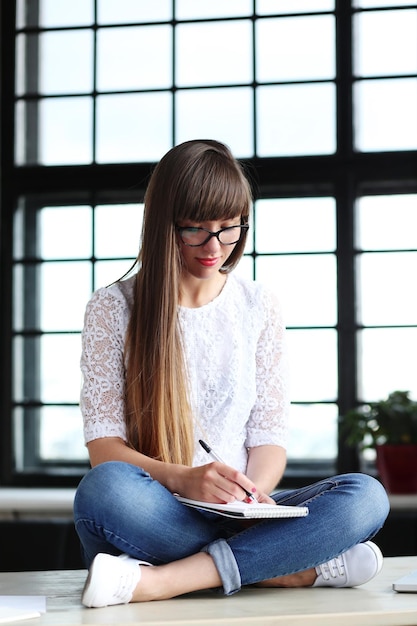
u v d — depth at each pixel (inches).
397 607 80.0
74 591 90.6
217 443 98.8
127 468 86.7
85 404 96.7
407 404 167.5
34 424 188.4
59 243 189.2
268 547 87.3
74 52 190.1
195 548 88.6
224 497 85.8
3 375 187.8
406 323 180.5
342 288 180.5
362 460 179.6
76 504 86.7
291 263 182.2
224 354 100.7
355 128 183.3
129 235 187.3
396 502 157.6
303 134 184.2
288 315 181.8
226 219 95.5
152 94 187.3
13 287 189.0
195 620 74.5
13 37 191.0
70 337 188.4
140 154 187.6
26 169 189.3
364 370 181.0
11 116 190.5
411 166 181.0
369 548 90.5
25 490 178.9
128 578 81.8
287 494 96.0
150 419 95.3
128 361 96.9
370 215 183.0
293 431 180.7
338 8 183.0
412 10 182.2
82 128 189.6
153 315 95.9
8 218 189.5
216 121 185.9
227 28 185.8
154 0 187.8
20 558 149.4
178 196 94.7
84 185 187.9
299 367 180.9
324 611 78.2
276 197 183.9
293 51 184.4
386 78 182.9
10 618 74.6
